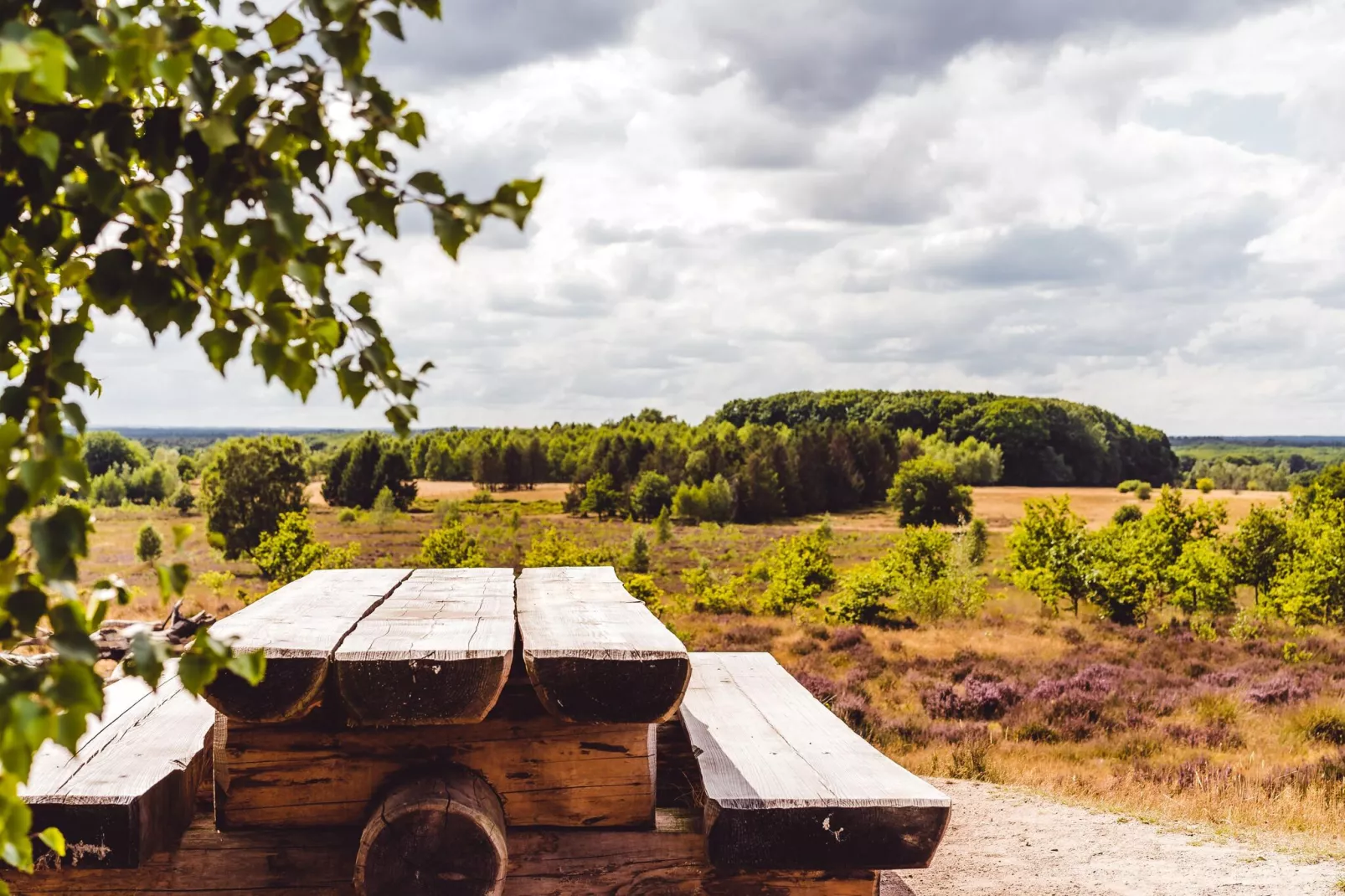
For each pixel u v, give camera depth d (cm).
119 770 197
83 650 84
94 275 101
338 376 109
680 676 190
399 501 10394
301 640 189
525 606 261
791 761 222
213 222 98
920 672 1564
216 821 195
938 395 16800
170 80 84
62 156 97
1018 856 637
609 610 254
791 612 2614
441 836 178
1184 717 1252
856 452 12694
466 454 16500
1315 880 591
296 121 102
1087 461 14612
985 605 2692
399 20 102
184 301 103
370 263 107
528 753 200
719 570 4853
